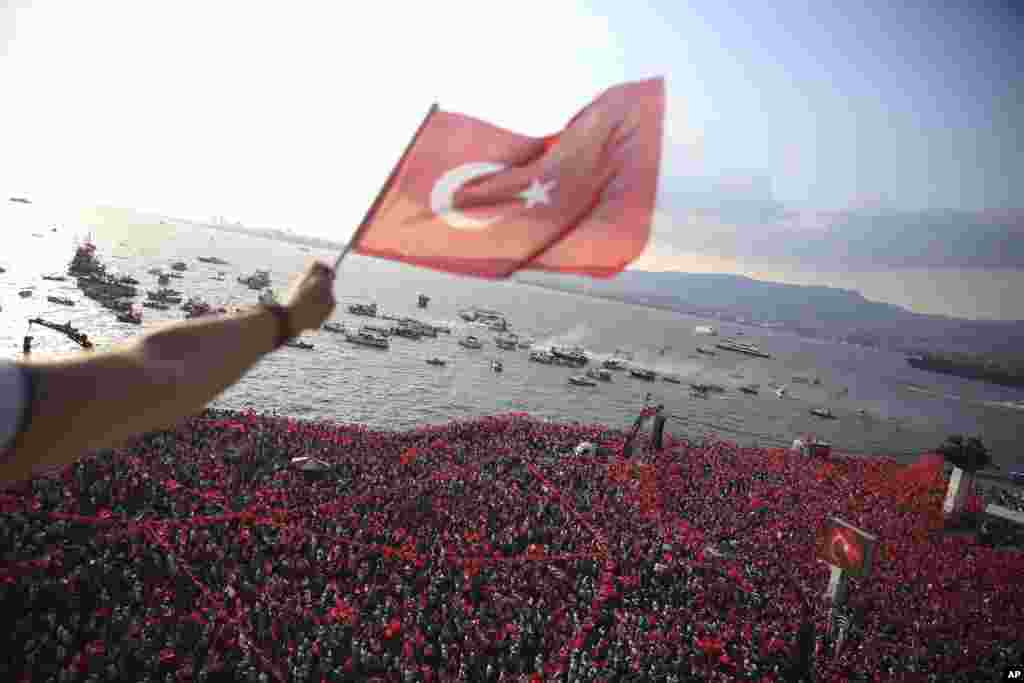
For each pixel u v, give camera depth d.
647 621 30.23
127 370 2.49
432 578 31.16
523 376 122.88
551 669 26.02
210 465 38.38
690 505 50.28
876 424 144.12
